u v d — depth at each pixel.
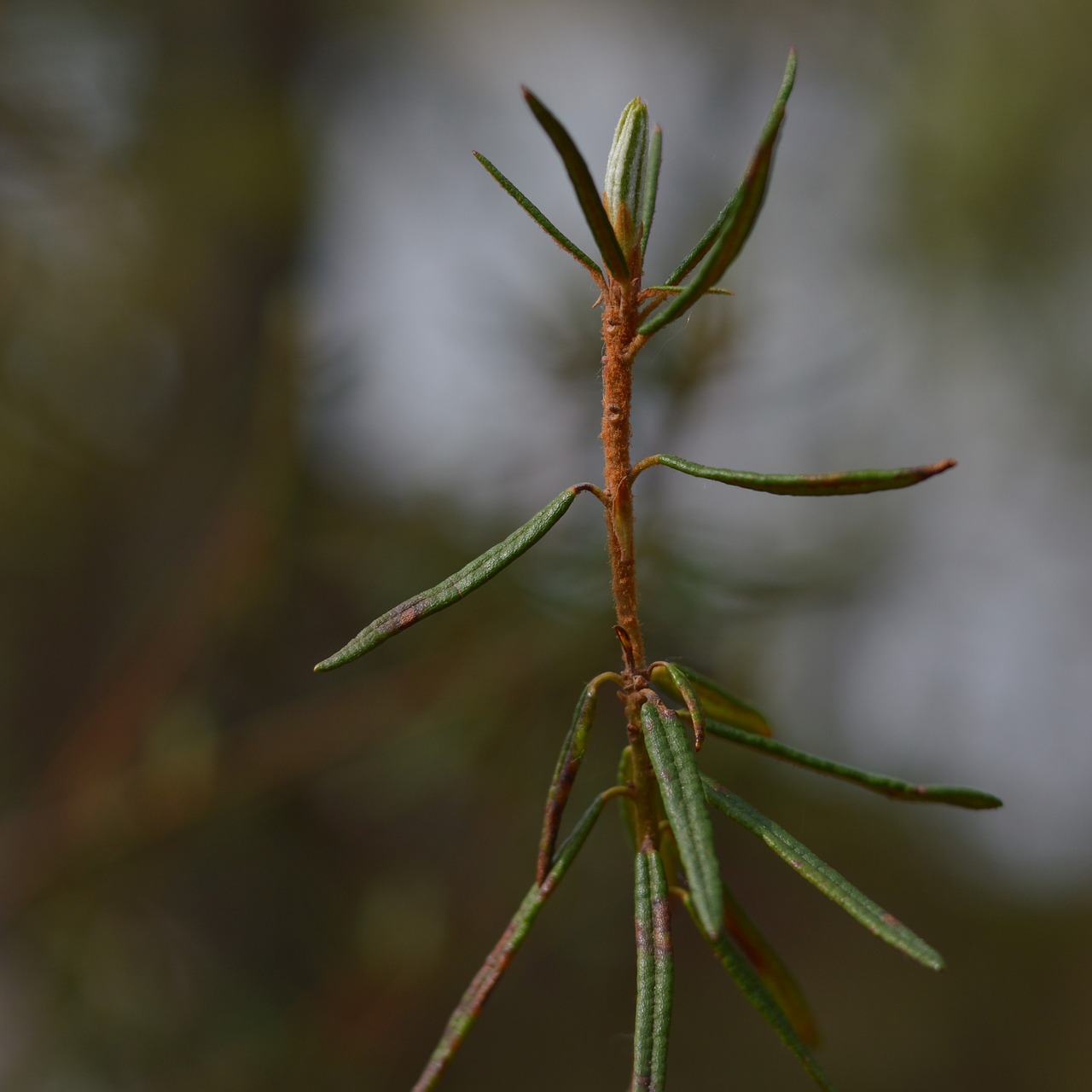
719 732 0.42
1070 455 1.30
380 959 0.86
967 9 1.33
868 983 1.42
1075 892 1.61
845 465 1.09
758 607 0.71
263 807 0.95
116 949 0.91
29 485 1.18
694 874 0.40
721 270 0.40
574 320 0.74
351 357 0.76
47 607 1.23
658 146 0.41
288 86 1.27
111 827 0.85
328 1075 0.89
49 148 1.04
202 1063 0.91
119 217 1.12
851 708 1.07
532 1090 1.11
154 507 1.16
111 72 1.13
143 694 0.87
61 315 1.06
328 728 0.83
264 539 0.81
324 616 0.93
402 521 0.83
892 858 1.51
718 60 1.25
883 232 1.35
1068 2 1.27
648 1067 0.41
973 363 1.33
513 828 0.85
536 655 0.76
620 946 0.87
